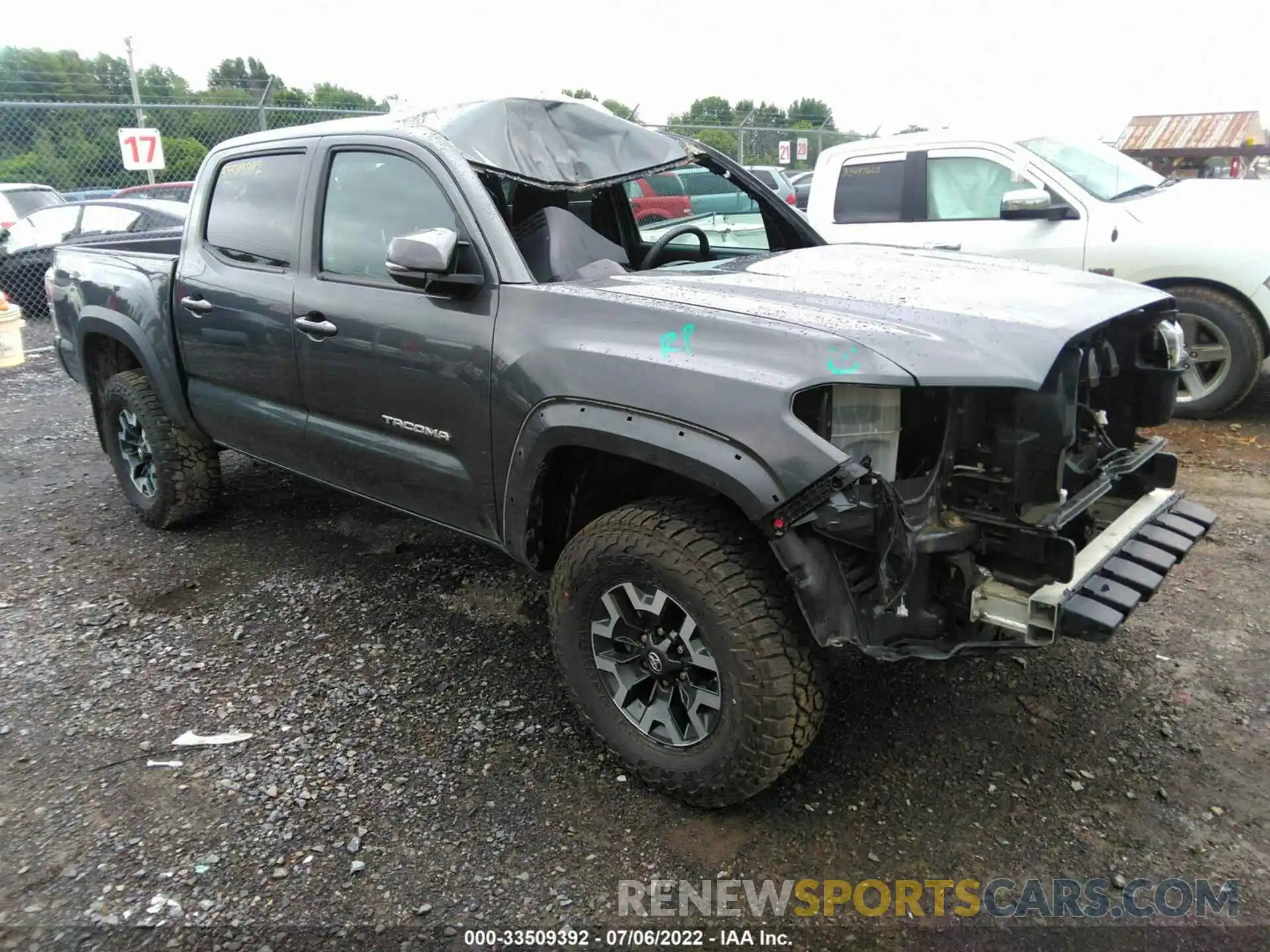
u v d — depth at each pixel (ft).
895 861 7.78
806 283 9.20
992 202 21.08
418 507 10.77
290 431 12.05
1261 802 8.34
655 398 7.75
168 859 7.89
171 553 14.44
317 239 11.29
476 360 9.28
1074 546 7.57
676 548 7.78
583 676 8.84
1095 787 8.59
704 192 13.69
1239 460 17.33
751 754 7.67
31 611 12.53
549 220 10.03
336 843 8.05
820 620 7.21
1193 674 10.34
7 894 7.52
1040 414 7.22
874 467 7.59
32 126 43.45
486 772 9.00
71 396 25.89
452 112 10.70
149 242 17.81
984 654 7.59
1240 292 18.48
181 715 10.02
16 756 9.32
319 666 11.00
